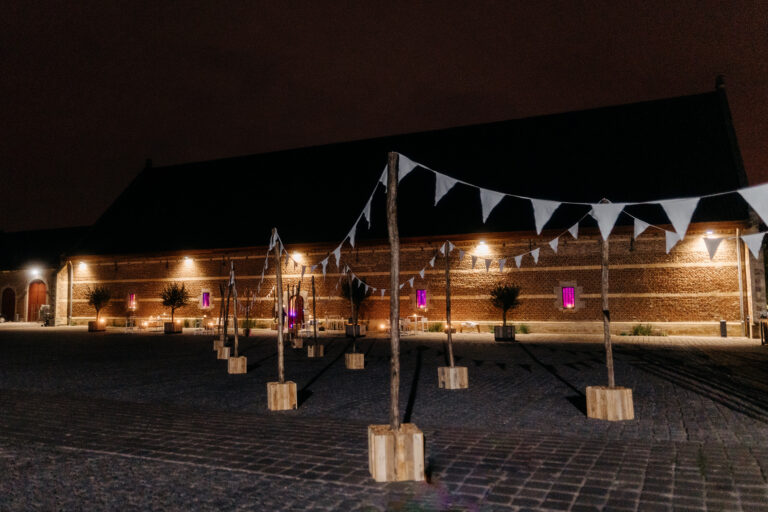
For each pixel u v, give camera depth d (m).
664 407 7.88
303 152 32.44
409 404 8.38
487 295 24.27
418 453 4.66
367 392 9.61
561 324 23.09
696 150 23.38
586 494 4.26
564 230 22.77
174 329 27.72
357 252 26.64
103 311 32.72
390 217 5.37
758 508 3.94
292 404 8.15
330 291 27.06
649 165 23.58
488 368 12.82
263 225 29.38
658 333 21.61
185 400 8.95
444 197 26.27
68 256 33.78
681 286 21.52
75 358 15.99
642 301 22.00
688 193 21.94
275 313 28.02
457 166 27.31
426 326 25.11
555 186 24.42
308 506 4.07
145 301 31.62
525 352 16.53
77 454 5.59
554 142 26.41
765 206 4.06
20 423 7.19
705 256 21.30
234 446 5.87
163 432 6.59
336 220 27.89
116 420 7.34
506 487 4.45
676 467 4.95
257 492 4.39
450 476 4.75
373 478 4.70
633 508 3.96
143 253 31.27
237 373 12.32
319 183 30.30
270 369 13.09
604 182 23.70
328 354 16.80
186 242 30.52
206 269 30.22
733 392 9.11
